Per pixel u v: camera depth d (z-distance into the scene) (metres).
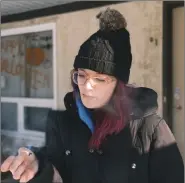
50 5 5.11
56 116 1.31
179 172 1.23
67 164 1.27
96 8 4.64
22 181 1.10
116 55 1.17
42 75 5.52
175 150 1.24
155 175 1.24
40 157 1.17
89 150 1.24
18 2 4.88
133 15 4.26
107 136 1.23
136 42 4.24
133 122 1.23
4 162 1.11
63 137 1.27
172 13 4.11
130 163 1.23
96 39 1.19
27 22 5.54
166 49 4.07
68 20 4.99
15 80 5.91
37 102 5.53
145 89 1.26
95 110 1.24
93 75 1.18
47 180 1.15
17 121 5.81
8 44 5.92
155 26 4.10
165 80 4.07
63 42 5.07
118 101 1.21
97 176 1.24
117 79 1.19
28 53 5.69
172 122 4.16
